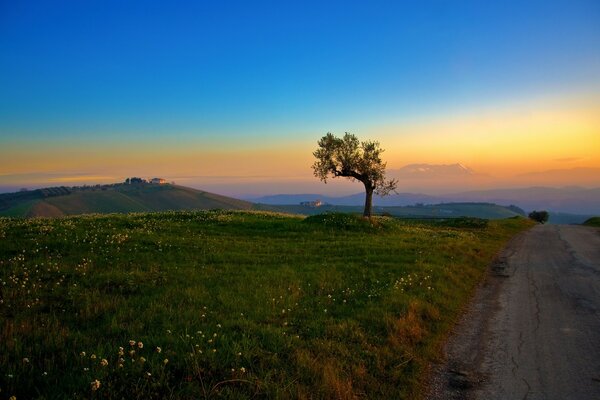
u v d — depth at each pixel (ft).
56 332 27.71
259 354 26.48
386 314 37.27
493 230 157.99
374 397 24.77
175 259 60.18
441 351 33.73
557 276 67.05
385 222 123.75
